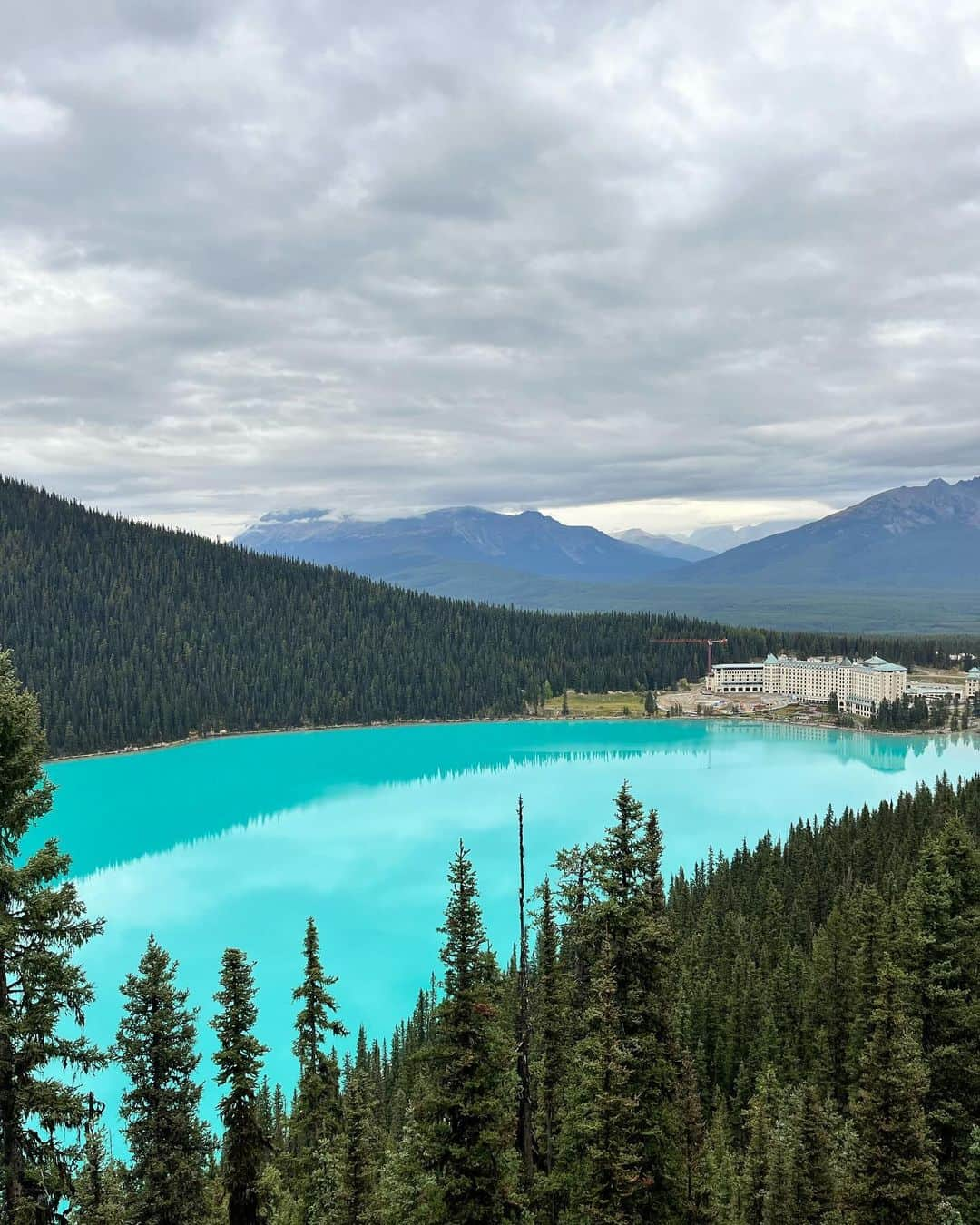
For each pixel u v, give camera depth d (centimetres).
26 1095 2592
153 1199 3419
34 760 2741
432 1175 3594
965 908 5003
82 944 2777
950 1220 3719
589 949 4431
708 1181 4431
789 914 10500
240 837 18162
